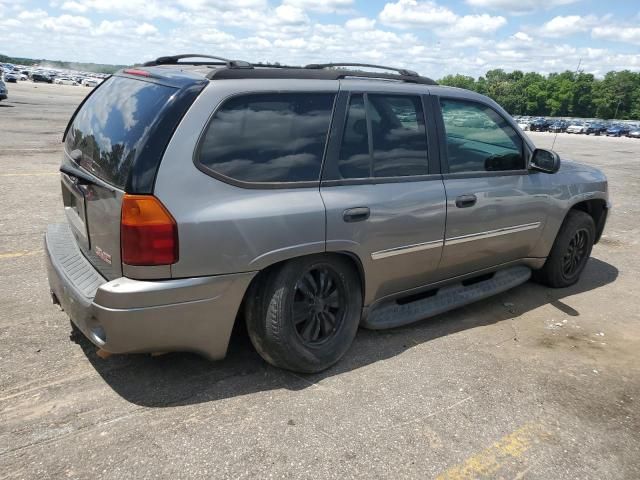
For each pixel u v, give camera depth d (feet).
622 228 26.37
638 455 9.04
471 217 12.91
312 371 10.72
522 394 10.63
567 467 8.63
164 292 8.76
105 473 7.82
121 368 10.62
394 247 11.48
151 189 8.55
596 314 15.07
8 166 32.73
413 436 9.08
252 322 10.13
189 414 9.30
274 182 9.73
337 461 8.36
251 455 8.36
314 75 10.68
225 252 9.14
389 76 12.12
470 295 13.87
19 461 7.95
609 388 11.10
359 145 10.95
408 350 12.17
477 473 8.34
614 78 460.55
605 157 76.33
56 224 12.61
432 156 12.23
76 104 109.19
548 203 15.03
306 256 10.20
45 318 12.48
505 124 14.05
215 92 9.23
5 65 390.83
